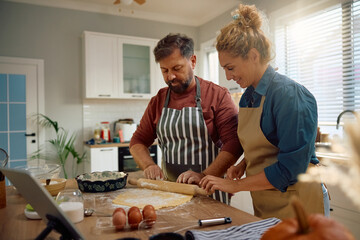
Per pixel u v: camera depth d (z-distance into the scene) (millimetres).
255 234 729
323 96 2867
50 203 624
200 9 4242
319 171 984
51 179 1273
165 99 1589
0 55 3561
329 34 2793
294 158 958
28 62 3686
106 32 4141
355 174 323
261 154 1150
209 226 827
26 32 3691
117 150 3723
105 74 3871
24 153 3695
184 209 993
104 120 4145
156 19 4461
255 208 1243
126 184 1393
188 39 1386
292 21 3156
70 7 3910
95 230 809
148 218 827
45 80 3801
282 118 994
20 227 838
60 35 3871
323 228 403
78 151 3996
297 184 1059
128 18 4281
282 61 3266
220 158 1316
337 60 2752
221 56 1083
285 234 422
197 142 1441
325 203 1131
